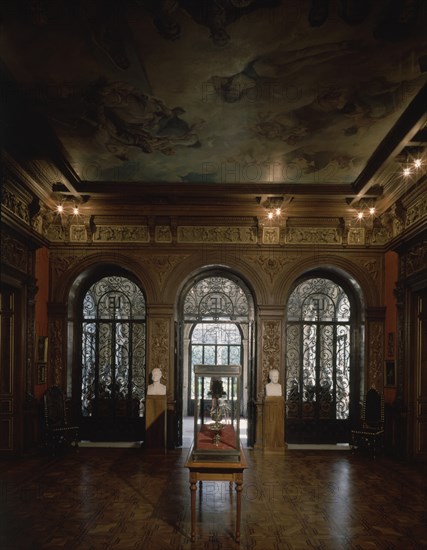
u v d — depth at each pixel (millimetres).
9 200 8719
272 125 7137
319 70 5746
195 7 4680
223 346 17203
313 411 11641
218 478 5656
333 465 9297
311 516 6426
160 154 8266
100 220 11125
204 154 8258
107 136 7531
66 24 4957
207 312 13180
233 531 5883
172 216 10930
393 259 10633
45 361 10742
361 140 7609
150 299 11094
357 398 11586
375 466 9219
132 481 8008
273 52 5398
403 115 6719
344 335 11820
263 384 10977
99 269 11672
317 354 11742
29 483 7801
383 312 11102
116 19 4863
